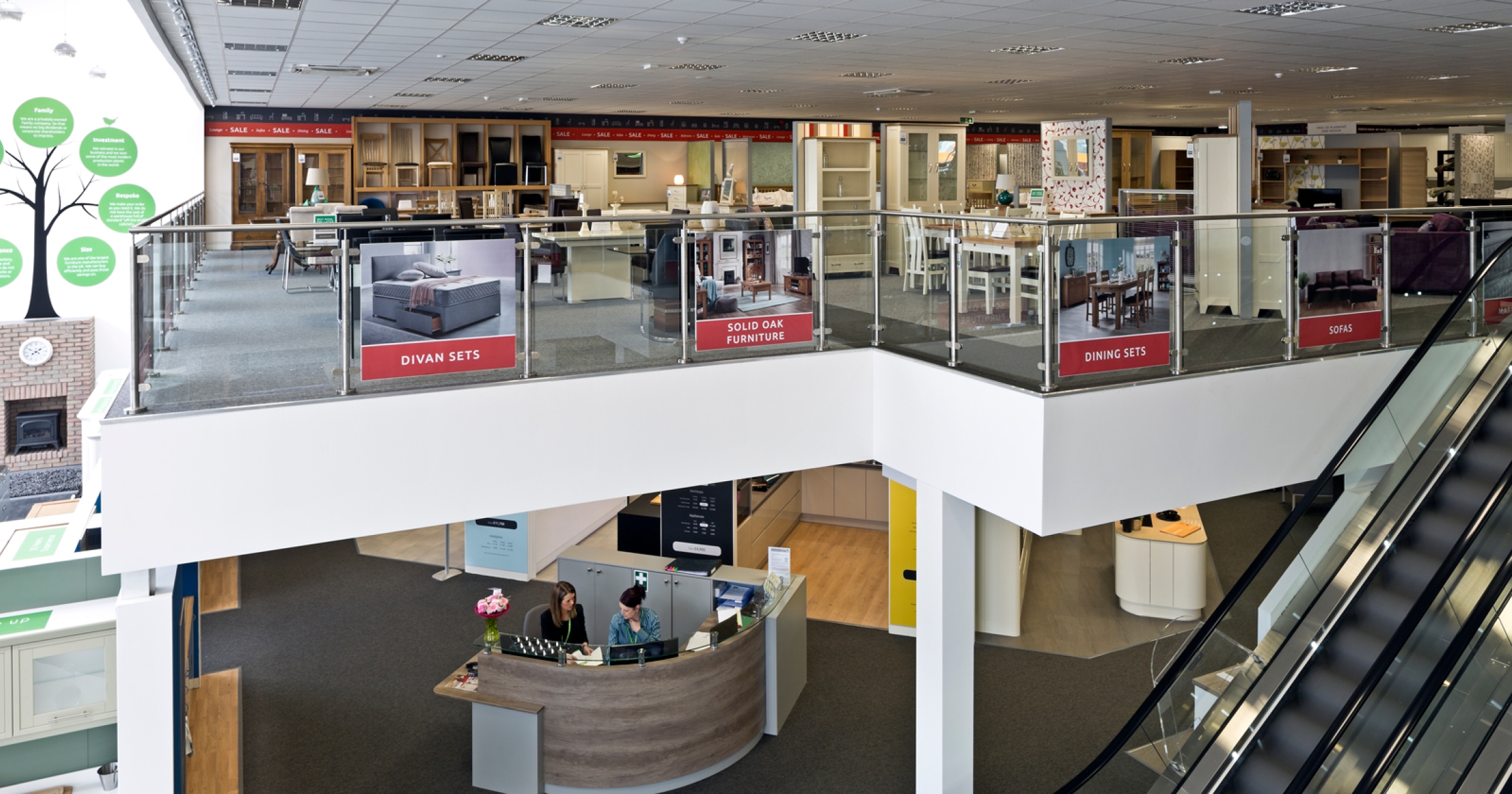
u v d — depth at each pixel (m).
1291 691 6.49
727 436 7.23
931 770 7.82
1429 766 5.71
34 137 16.28
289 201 19.48
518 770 8.15
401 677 10.24
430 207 19.59
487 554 13.12
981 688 9.89
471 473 6.46
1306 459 7.43
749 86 16.16
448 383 6.42
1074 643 10.92
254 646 11.00
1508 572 5.73
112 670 7.70
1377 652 6.40
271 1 8.78
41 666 7.49
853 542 14.30
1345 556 6.95
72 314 16.70
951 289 7.02
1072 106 21.14
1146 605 11.61
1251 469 7.17
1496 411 7.27
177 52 12.12
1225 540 14.09
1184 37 10.98
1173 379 6.72
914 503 11.05
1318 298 7.38
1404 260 7.71
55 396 16.55
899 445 7.55
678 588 9.91
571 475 6.75
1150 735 7.29
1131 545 11.60
